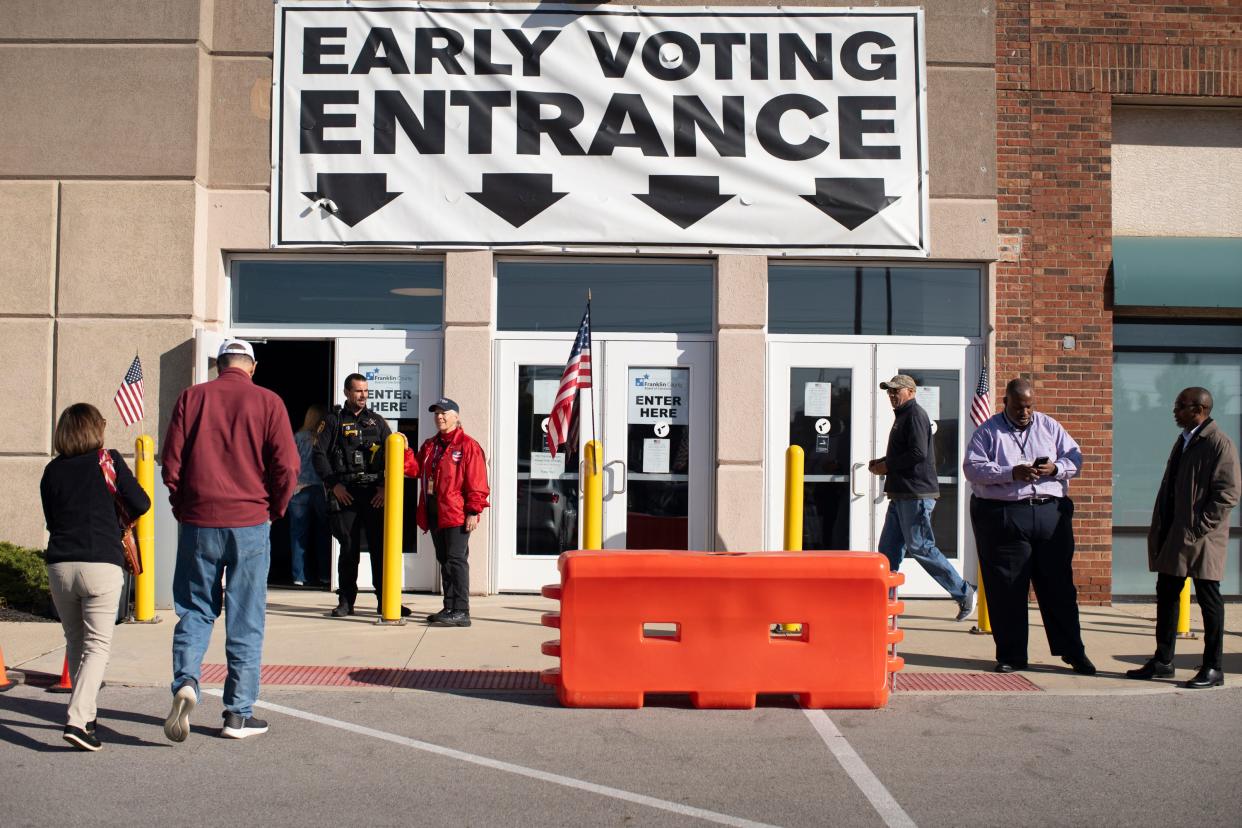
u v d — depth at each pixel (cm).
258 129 1084
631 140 1084
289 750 598
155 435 1052
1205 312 1161
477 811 507
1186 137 1147
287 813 501
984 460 800
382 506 972
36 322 1059
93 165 1062
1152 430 1176
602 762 586
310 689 731
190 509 600
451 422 937
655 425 1091
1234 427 1177
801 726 660
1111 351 1094
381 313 1102
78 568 585
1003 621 799
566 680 697
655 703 715
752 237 1083
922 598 1089
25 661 781
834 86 1092
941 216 1088
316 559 1192
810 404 1093
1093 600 1090
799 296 1103
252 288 1105
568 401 950
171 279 1058
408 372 1098
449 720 667
